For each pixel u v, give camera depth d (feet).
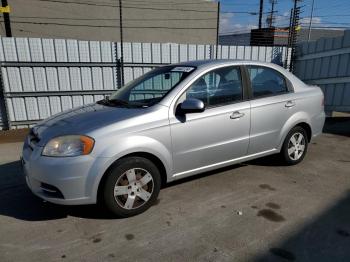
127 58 27.73
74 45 26.14
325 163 16.28
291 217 10.82
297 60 32.30
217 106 12.53
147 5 68.64
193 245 9.32
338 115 31.42
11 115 25.73
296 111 15.12
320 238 9.55
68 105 27.12
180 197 12.42
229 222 10.54
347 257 8.68
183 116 11.62
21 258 8.87
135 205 11.00
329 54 27.99
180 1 72.13
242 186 13.39
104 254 8.98
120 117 10.82
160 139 11.11
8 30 30.81
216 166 12.94
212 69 12.74
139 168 10.84
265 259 8.62
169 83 12.51
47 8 59.36
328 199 12.15
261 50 31.60
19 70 25.18
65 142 10.03
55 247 9.36
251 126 13.47
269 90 14.38
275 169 15.33
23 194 13.08
